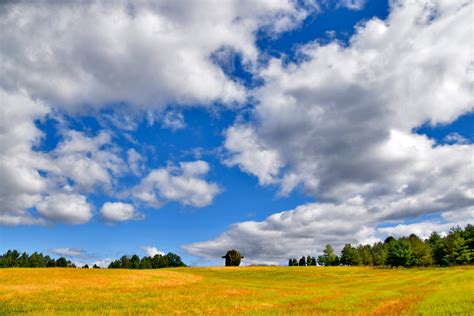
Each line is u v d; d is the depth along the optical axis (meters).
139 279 67.19
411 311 27.33
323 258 154.50
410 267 114.25
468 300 31.02
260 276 97.12
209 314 31.91
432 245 116.75
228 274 103.25
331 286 65.56
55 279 58.19
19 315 30.12
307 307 35.31
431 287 50.56
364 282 73.19
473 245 109.44
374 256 158.50
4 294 42.75
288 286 66.31
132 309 35.62
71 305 37.47
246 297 46.44
